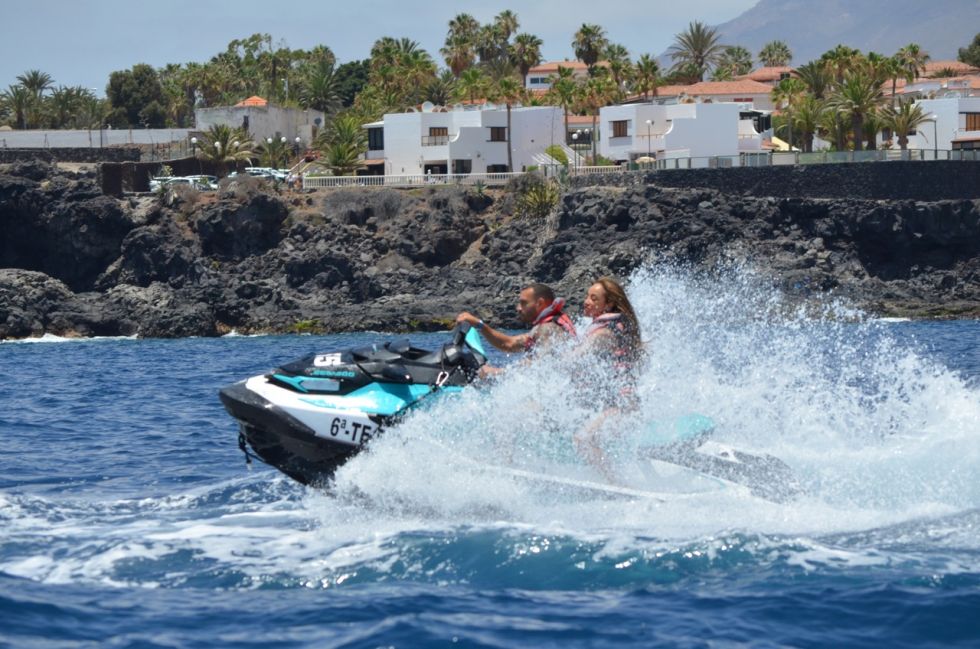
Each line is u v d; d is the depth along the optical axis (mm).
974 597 17500
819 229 172625
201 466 32531
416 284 179500
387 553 20625
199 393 58156
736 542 20422
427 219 186375
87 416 46906
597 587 18750
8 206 181500
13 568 20359
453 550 20562
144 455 35031
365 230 185875
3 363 99750
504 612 17531
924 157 175750
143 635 16719
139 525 23781
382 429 22828
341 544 21438
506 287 174000
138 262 180000
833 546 20344
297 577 19688
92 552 21406
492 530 21531
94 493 28328
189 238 182625
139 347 135500
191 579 19703
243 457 34125
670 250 168375
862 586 18234
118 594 18859
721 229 171000
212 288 173125
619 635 16516
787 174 176750
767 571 19141
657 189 174375
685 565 19516
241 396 23359
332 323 167125
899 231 172000
